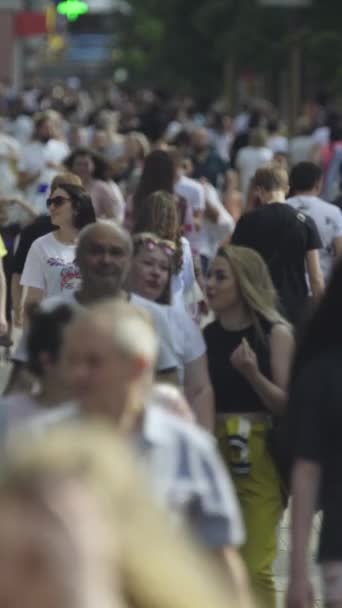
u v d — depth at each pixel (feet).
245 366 44.16
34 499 17.87
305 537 34.94
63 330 31.81
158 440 30.83
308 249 65.82
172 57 395.96
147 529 18.02
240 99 360.69
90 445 18.52
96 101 375.25
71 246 60.39
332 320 35.83
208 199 92.94
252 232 65.36
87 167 90.27
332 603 34.63
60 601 17.31
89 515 17.85
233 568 31.09
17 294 72.59
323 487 35.22
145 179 74.74
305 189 77.51
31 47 540.93
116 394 30.37
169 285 47.14
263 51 307.17
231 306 45.85
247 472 44.37
